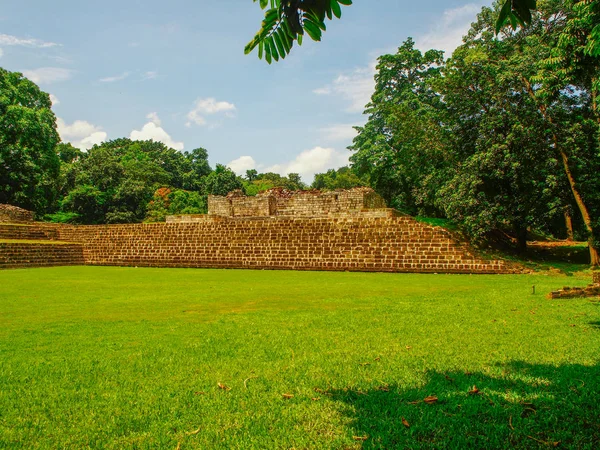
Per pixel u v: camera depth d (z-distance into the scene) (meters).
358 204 26.81
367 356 4.95
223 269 20.92
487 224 17.97
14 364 4.78
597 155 16.33
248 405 3.58
